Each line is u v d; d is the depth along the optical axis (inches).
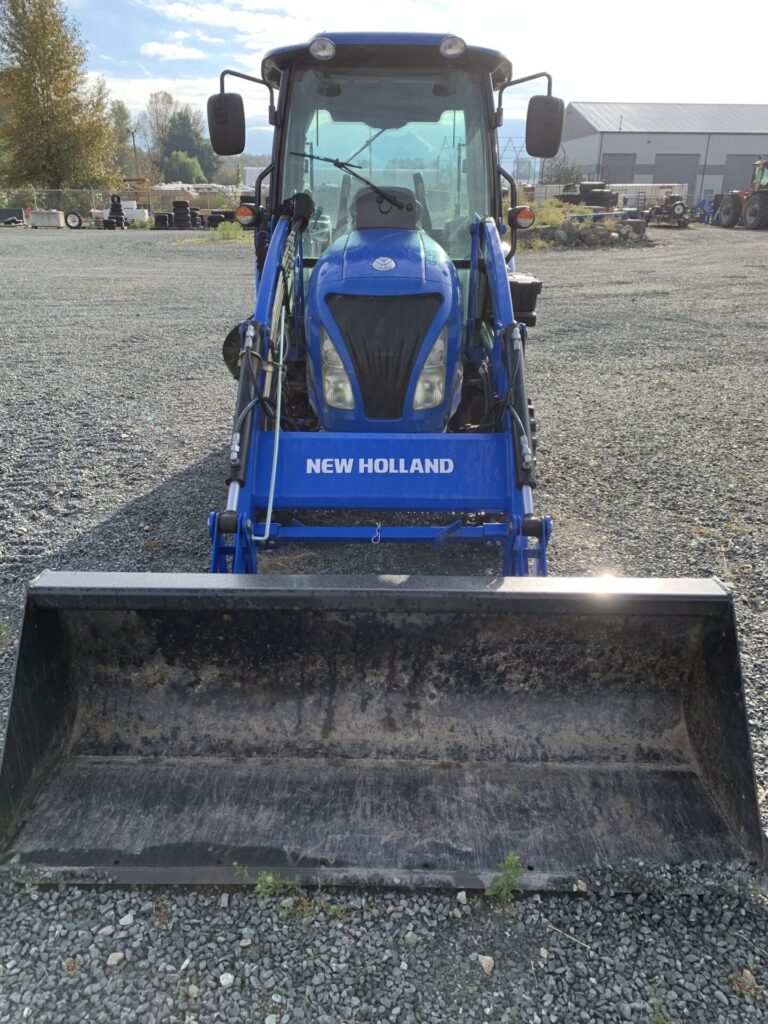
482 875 95.8
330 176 186.1
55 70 1801.2
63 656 109.9
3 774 96.9
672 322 486.9
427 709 112.7
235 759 110.5
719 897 94.0
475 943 90.5
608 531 197.2
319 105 184.1
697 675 108.5
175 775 107.9
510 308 155.0
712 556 184.1
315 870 96.0
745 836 98.1
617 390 332.2
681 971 87.4
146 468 241.0
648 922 92.4
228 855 97.6
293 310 179.6
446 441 142.5
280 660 111.3
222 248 1007.0
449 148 185.5
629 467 241.6
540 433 273.7
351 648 110.6
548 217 1064.2
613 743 111.5
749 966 87.7
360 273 150.9
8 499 216.8
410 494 138.8
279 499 138.1
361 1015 82.8
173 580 105.9
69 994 84.3
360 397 149.5
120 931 90.9
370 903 94.7
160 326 484.1
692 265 775.1
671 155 2586.1
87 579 105.9
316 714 112.7
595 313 521.3
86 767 108.8
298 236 175.6
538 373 363.9
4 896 94.2
